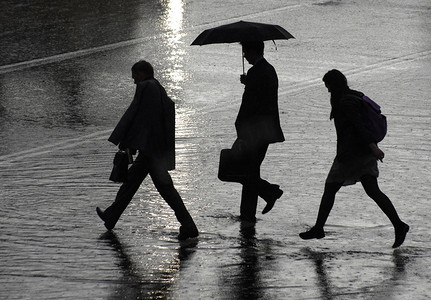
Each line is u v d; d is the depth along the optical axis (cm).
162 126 2509
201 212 2761
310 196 2902
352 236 2522
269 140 2611
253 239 2509
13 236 2522
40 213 2744
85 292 2097
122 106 4422
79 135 3875
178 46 5797
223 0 7369
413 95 4509
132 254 2381
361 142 2392
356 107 2364
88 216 2717
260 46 2606
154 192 2969
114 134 2486
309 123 3984
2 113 4269
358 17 6756
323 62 5366
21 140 3784
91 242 2478
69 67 5238
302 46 5803
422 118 4012
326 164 3281
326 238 2508
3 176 3198
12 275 2212
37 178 3167
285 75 5047
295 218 2694
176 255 2375
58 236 2530
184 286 2136
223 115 4209
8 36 6000
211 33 2628
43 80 4941
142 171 2548
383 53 5603
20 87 4784
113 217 2562
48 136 3856
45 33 6106
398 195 2880
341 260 2319
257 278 2188
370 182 2416
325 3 7306
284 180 3077
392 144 3538
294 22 6550
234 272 2236
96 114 4262
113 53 5584
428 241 2470
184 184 3072
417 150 3441
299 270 2245
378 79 4900
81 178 3159
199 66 5281
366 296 2050
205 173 3209
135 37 6025
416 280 2161
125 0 7306
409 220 2638
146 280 2180
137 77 2534
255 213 2673
